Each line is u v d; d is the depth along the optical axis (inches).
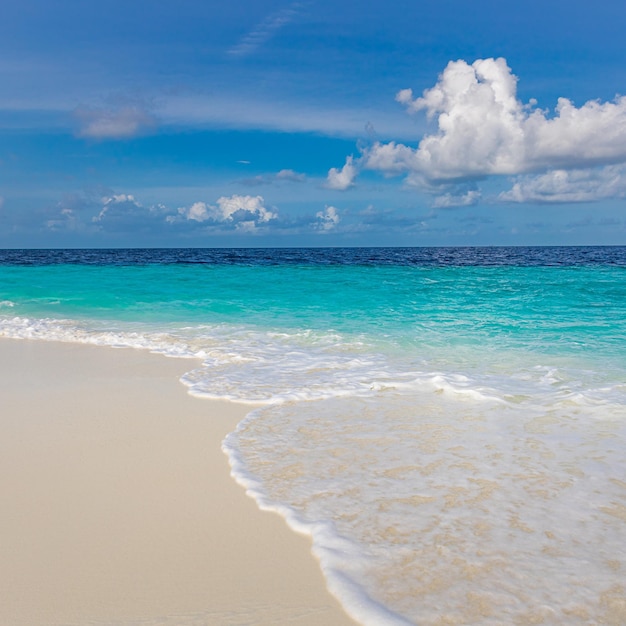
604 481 174.2
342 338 439.8
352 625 111.6
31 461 196.9
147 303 689.0
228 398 276.2
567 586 122.0
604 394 271.7
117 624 111.9
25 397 284.2
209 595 121.0
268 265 1365.7
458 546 138.3
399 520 151.6
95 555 136.2
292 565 132.2
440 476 179.3
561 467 185.2
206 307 647.8
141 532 147.3
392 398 269.9
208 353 389.4
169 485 176.6
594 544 138.6
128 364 362.3
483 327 484.4
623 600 117.1
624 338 428.1
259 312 601.9
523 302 648.4
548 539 141.1
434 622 111.4
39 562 133.1
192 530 148.4
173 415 250.8
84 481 179.8
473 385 288.7
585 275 1006.4
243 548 139.6
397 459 193.9
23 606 117.0
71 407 265.3
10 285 897.5
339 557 133.7
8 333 487.5
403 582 124.3
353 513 155.9
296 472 184.5
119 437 221.9
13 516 156.3
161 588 123.3
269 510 158.9
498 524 148.7
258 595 121.0
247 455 199.9
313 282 914.7
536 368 333.4
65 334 477.7
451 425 229.1
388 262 1509.6
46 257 2018.9
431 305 636.7
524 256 1951.3
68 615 114.3
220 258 1834.4
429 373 317.7
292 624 112.0
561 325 489.4
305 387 292.0
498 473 181.0
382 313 579.5
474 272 1096.2
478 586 122.4
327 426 230.2
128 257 1978.3
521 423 230.7
